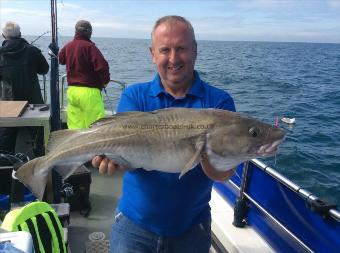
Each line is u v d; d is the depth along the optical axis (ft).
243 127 6.91
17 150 15.60
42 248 8.70
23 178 7.64
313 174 27.55
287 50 366.02
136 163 7.16
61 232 9.46
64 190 13.97
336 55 275.18
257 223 10.94
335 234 8.33
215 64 134.92
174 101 7.72
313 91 73.31
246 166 10.94
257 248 10.28
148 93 7.82
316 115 49.29
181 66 7.38
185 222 7.71
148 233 7.73
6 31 19.43
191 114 7.07
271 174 9.93
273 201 10.27
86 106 20.39
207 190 7.80
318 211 8.48
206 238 8.16
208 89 7.87
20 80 19.76
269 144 6.95
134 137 7.07
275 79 92.43
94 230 13.47
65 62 20.71
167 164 7.05
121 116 7.39
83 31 20.22
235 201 11.91
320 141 36.11
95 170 18.21
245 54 238.07
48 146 7.74
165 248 7.77
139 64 105.60
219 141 6.86
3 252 6.16
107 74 20.51
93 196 15.81
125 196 7.98
